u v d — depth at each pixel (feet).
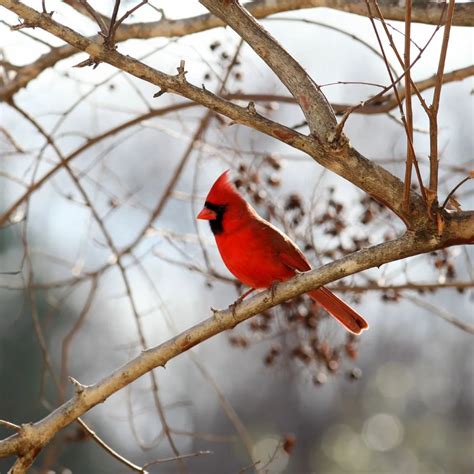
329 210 33.76
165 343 23.40
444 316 33.94
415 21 29.89
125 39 33.09
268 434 74.95
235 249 29.19
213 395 77.10
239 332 38.29
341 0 30.53
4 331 57.26
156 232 36.29
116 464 61.72
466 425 74.95
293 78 23.40
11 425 22.90
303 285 22.84
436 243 22.54
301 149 23.00
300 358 33.86
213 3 23.91
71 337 32.42
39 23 22.21
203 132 35.83
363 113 32.48
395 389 76.89
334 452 72.08
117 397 61.72
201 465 73.15
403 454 71.05
